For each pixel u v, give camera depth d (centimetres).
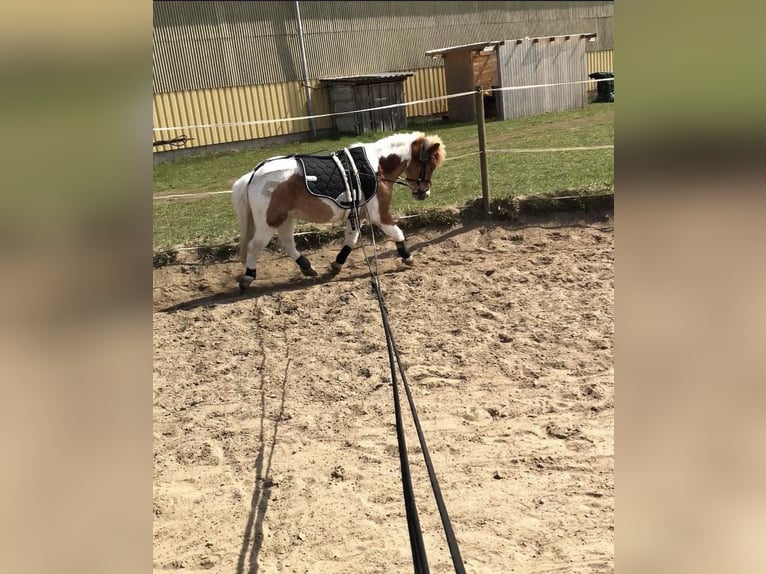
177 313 575
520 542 271
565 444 341
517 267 607
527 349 455
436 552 269
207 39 1478
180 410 416
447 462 332
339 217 594
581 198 711
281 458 353
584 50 1700
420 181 632
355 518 297
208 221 816
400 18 1786
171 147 1446
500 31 1973
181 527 300
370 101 1602
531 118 1584
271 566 271
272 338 515
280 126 1589
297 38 1606
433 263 639
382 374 438
